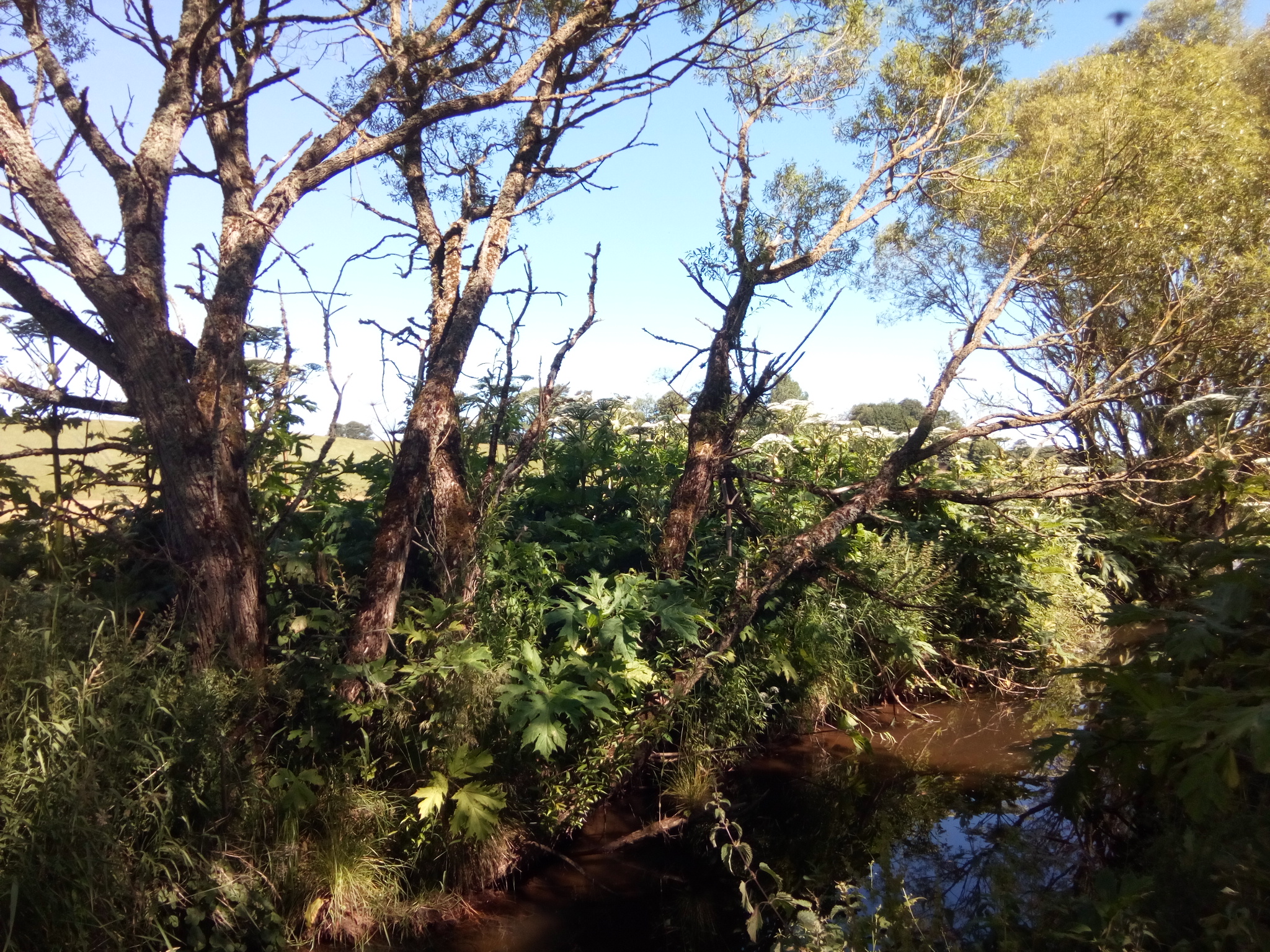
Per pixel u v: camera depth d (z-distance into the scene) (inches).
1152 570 375.6
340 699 174.4
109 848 135.0
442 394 198.1
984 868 191.8
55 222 156.5
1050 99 423.5
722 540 277.1
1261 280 320.2
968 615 335.3
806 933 151.3
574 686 185.0
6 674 137.3
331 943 161.8
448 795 179.0
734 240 257.8
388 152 248.5
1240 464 236.5
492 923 176.6
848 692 297.9
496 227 219.9
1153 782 172.1
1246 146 360.5
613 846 209.9
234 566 164.7
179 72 173.0
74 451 182.2
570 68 243.3
